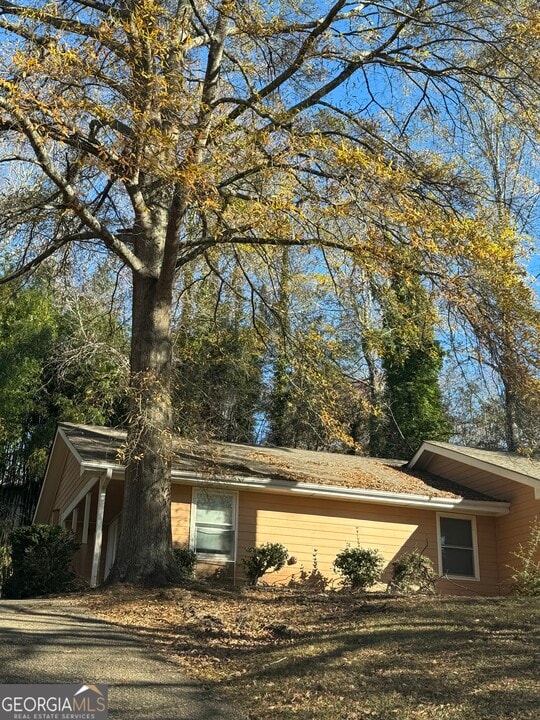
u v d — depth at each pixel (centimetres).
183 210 1146
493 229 1217
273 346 1544
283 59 1330
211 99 1212
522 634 814
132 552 1180
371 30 1286
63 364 1973
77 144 1073
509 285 1120
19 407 2392
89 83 1024
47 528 1370
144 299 1283
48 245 1418
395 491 1712
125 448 1116
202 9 1259
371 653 750
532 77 1201
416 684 648
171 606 1033
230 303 1655
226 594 1149
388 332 1650
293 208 1066
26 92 947
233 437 2333
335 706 609
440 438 2728
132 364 1256
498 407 1898
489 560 1769
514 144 1440
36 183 1381
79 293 1952
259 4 1301
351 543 1689
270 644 843
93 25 1098
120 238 1411
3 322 2409
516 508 1738
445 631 832
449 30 1269
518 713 566
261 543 1630
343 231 1227
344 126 1291
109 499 1731
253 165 1103
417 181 1206
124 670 710
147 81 1017
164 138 941
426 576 1541
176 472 1555
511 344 1139
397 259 1139
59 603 1055
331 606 1064
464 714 570
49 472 2067
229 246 1453
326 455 2059
